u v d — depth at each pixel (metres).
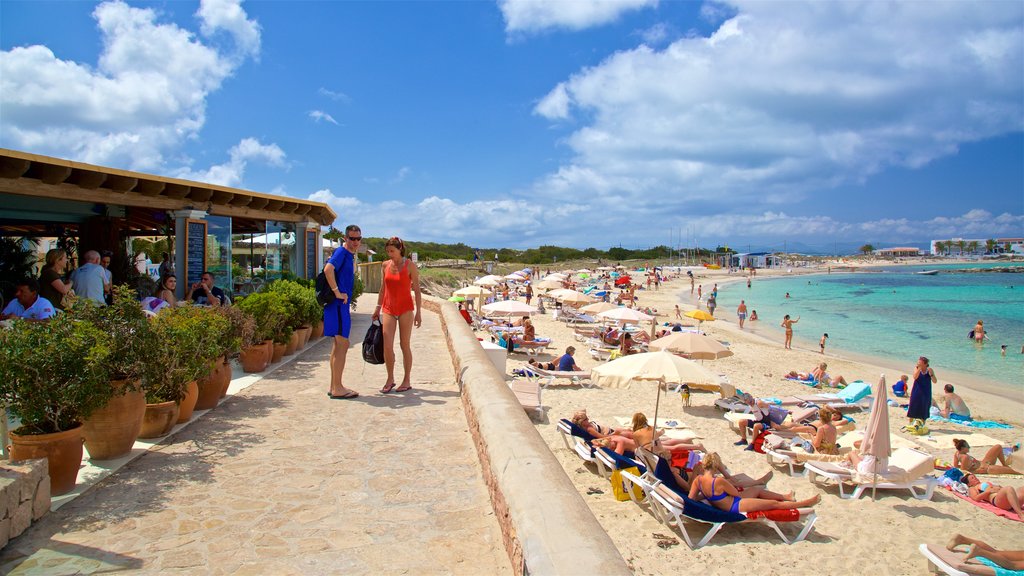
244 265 14.78
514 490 3.27
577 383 14.16
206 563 3.13
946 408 13.92
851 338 29.05
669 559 6.34
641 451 7.86
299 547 3.34
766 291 66.12
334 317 6.53
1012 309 44.09
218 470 4.45
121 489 4.04
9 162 6.83
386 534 3.53
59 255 7.38
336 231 32.03
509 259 123.88
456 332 9.95
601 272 91.31
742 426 10.70
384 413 6.11
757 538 6.94
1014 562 6.04
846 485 8.91
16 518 3.31
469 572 3.12
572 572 2.32
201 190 10.19
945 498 8.51
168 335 5.06
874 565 6.46
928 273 118.62
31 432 3.90
